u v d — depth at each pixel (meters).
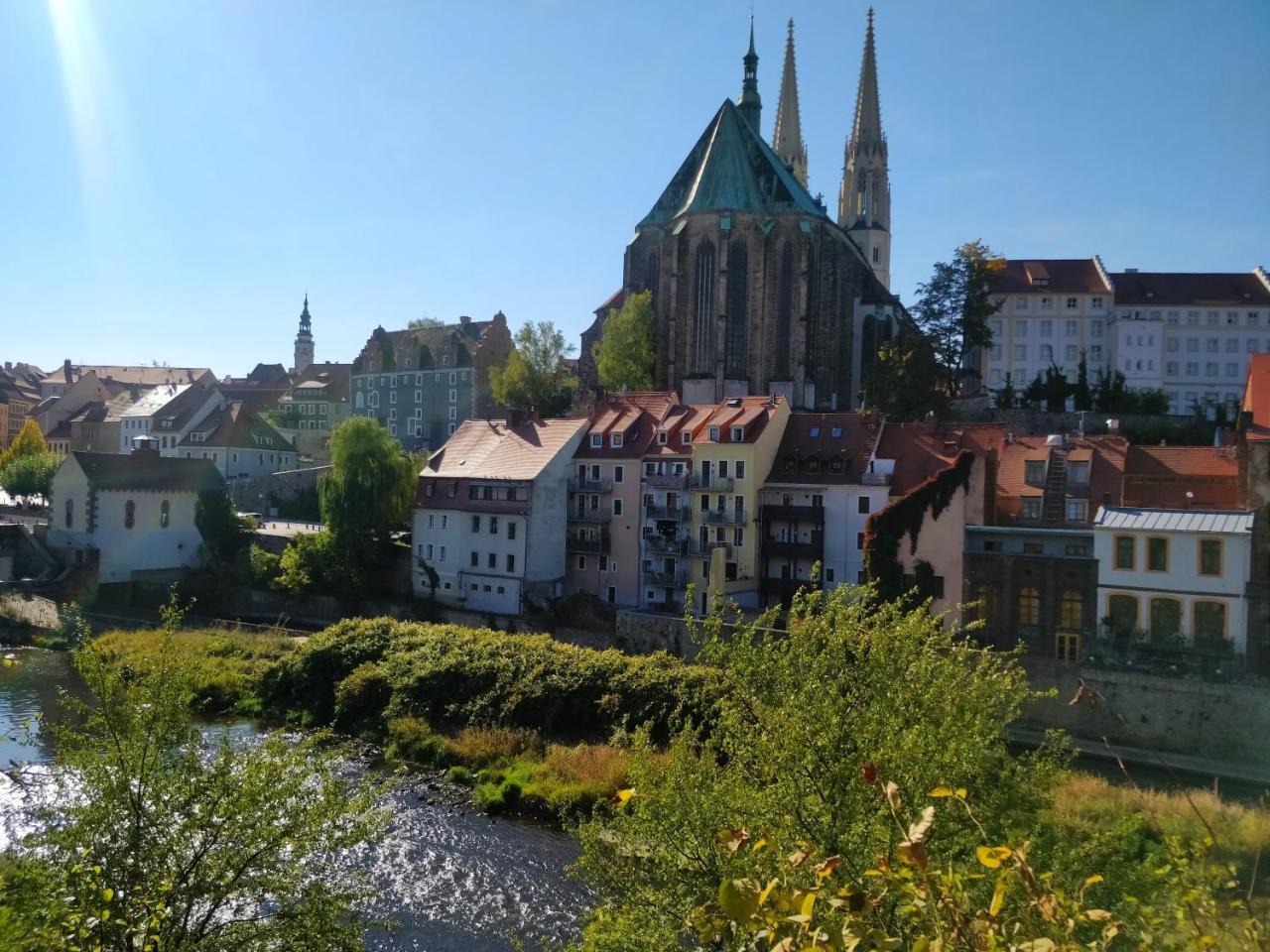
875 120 175.88
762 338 119.88
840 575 65.94
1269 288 125.56
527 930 32.06
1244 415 57.31
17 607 79.69
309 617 84.06
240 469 136.00
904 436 68.44
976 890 13.92
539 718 51.66
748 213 120.12
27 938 15.80
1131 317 123.75
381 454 84.25
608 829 21.30
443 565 80.81
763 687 20.27
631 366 118.06
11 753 46.38
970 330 107.38
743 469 68.75
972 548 61.22
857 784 16.20
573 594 72.06
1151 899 13.20
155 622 78.75
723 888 7.16
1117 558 52.91
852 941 7.07
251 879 18.88
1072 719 49.59
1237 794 41.97
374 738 52.94
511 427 84.69
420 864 37.00
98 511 88.81
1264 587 49.50
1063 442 67.94
